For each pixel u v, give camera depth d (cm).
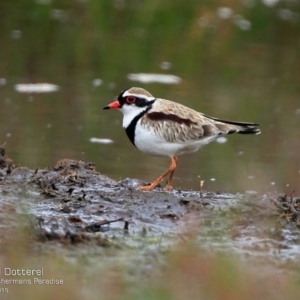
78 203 1088
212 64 2209
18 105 1794
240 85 2028
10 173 1202
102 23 2488
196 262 782
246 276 772
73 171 1245
